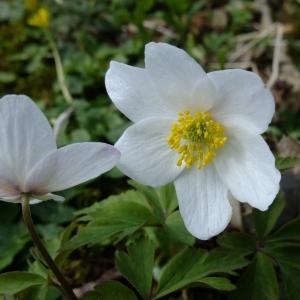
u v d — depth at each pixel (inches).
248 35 6.9
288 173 4.5
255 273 3.5
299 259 3.5
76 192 5.0
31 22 6.5
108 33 7.4
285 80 6.1
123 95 3.4
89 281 4.5
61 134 5.6
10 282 3.5
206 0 7.7
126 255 3.5
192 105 3.4
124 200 4.1
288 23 7.0
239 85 3.2
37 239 3.3
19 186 3.1
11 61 6.8
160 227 4.1
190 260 3.5
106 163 3.0
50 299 3.9
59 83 6.4
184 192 3.5
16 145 2.9
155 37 7.2
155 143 3.5
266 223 3.7
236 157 3.4
